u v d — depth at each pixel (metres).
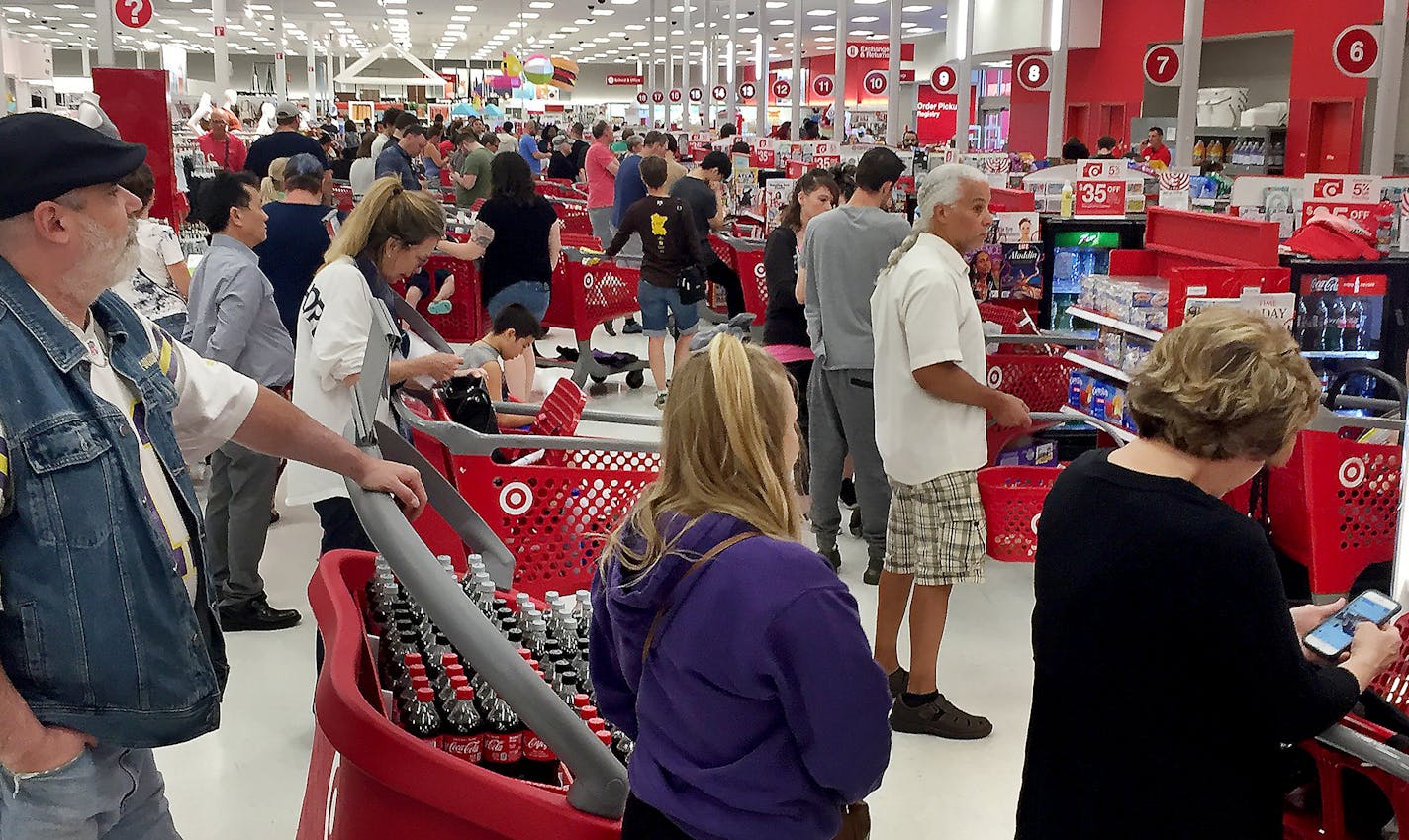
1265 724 1.75
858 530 5.80
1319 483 4.08
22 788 1.70
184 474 1.88
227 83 21.16
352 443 2.26
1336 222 5.11
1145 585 1.77
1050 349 6.00
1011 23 20.78
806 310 5.07
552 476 3.59
